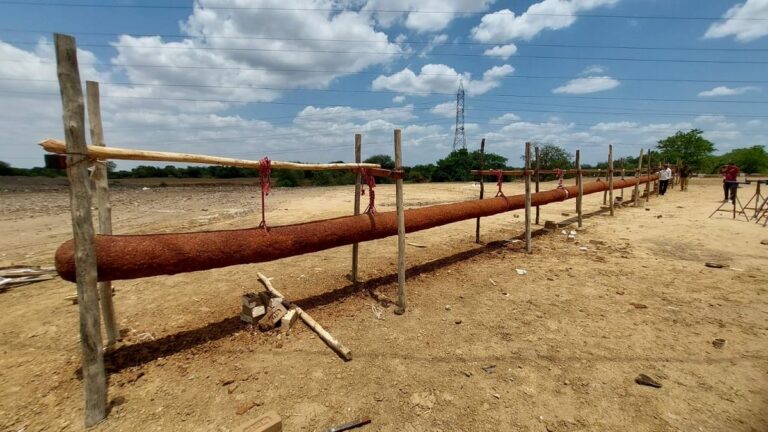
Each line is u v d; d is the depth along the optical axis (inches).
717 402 102.0
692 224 360.5
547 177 1187.3
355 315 156.3
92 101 113.8
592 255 252.1
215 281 197.8
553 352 127.3
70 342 132.5
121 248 103.4
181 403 101.7
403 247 156.4
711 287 188.1
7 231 342.3
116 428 92.8
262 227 134.0
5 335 137.3
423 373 115.7
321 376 113.8
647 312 159.0
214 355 124.6
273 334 138.4
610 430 92.5
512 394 106.0
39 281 197.5
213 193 828.0
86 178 90.7
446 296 178.2
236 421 95.3
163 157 105.2
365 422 95.0
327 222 152.2
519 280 201.3
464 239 301.4
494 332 141.7
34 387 107.5
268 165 129.7
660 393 105.8
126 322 147.9
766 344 131.3
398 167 152.6
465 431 92.5
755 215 379.9
